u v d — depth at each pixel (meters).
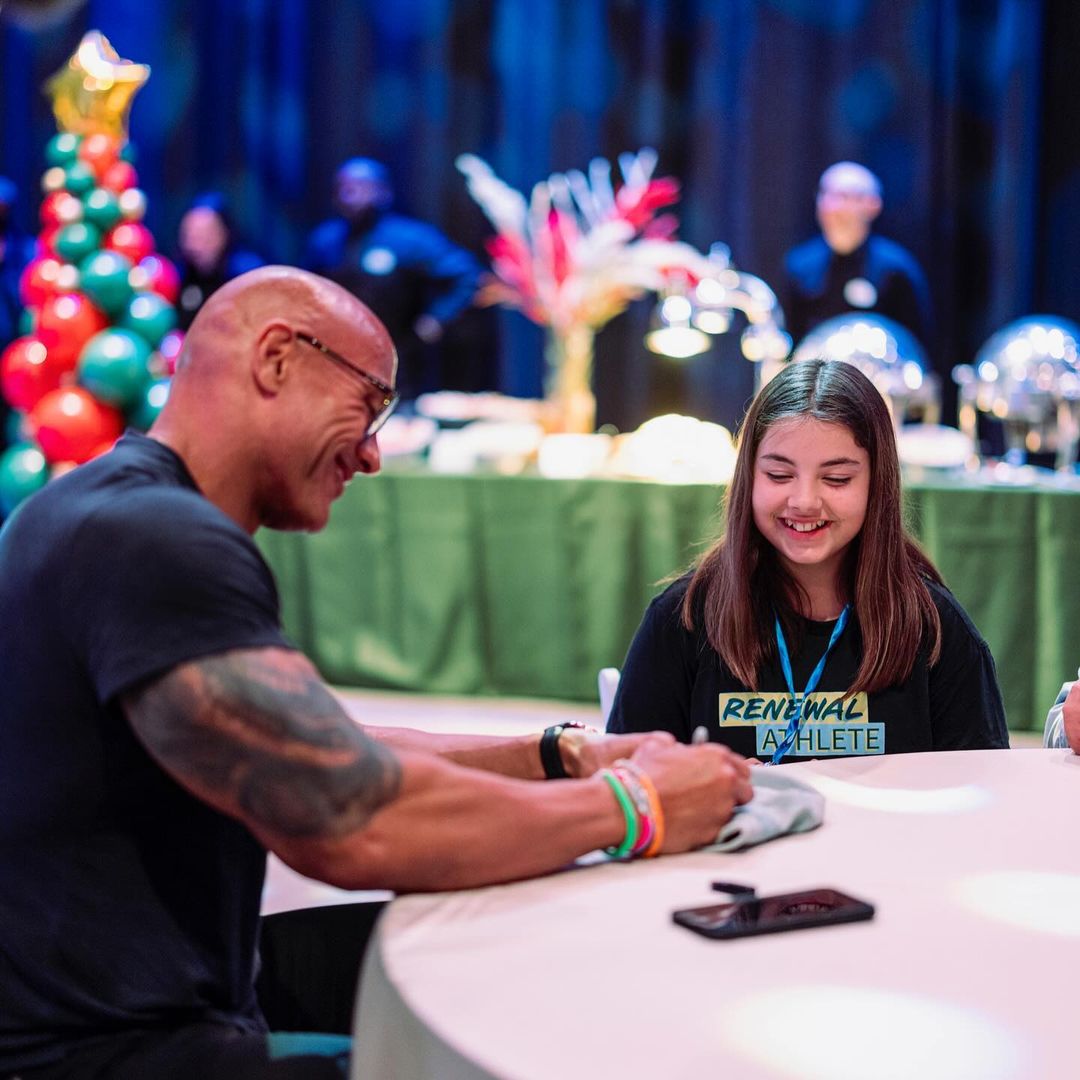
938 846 1.27
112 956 1.19
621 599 4.16
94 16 6.93
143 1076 1.13
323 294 1.33
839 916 1.07
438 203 6.73
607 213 5.23
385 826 1.12
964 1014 0.91
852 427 1.83
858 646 1.93
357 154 6.86
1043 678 3.80
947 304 6.22
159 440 1.31
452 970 0.98
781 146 6.30
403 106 6.79
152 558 1.14
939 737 1.95
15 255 5.91
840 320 4.45
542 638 4.26
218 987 1.23
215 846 1.23
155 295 4.60
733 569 1.91
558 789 1.21
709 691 1.94
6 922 1.19
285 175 6.91
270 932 1.50
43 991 1.18
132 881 1.20
